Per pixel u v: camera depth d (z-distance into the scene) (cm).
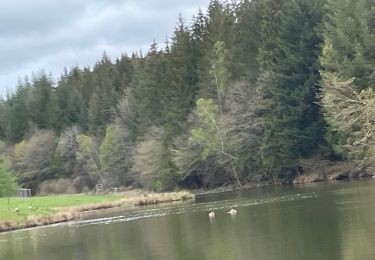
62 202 7675
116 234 3984
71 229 4738
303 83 7131
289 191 5850
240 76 8200
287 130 7088
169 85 9444
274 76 7256
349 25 5988
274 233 3011
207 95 8438
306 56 7100
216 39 8681
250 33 8138
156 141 9150
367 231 2683
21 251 3619
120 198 7862
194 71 9125
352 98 5541
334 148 6412
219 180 8444
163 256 2792
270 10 7700
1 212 6138
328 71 6153
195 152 8212
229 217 4094
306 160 7100
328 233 2777
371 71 5716
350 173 6612
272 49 7594
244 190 7431
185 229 3759
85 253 3219
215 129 7819
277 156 7319
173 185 8862
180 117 8862
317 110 6994
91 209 7162
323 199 4378
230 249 2719
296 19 7188
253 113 7644
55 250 3488
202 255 2666
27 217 5741
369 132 5269
